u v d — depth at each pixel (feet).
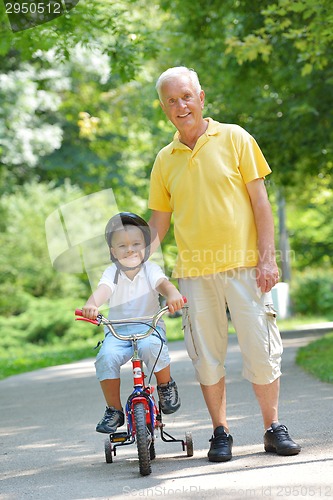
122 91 127.03
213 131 29.99
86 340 158.51
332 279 192.03
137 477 28.19
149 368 30.40
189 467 29.07
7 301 162.81
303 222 202.80
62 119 159.94
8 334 156.56
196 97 29.78
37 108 143.95
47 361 92.07
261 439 33.19
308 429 34.32
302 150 93.25
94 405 49.44
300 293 188.44
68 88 140.36
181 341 111.14
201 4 88.22
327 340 77.66
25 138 135.44
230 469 28.07
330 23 60.85
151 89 109.60
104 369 30.12
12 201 167.84
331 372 52.49
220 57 93.97
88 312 28.86
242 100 94.79
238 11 85.40
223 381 30.55
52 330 158.61
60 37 60.64
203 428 37.52
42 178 175.83
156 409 30.53
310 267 208.44
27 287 166.50
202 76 96.48
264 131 93.45
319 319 157.58
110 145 163.94
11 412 50.03
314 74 86.33
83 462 32.35
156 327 30.71
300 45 65.16
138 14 91.86
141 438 28.12
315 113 86.28
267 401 30.25
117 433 30.66
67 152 166.50
